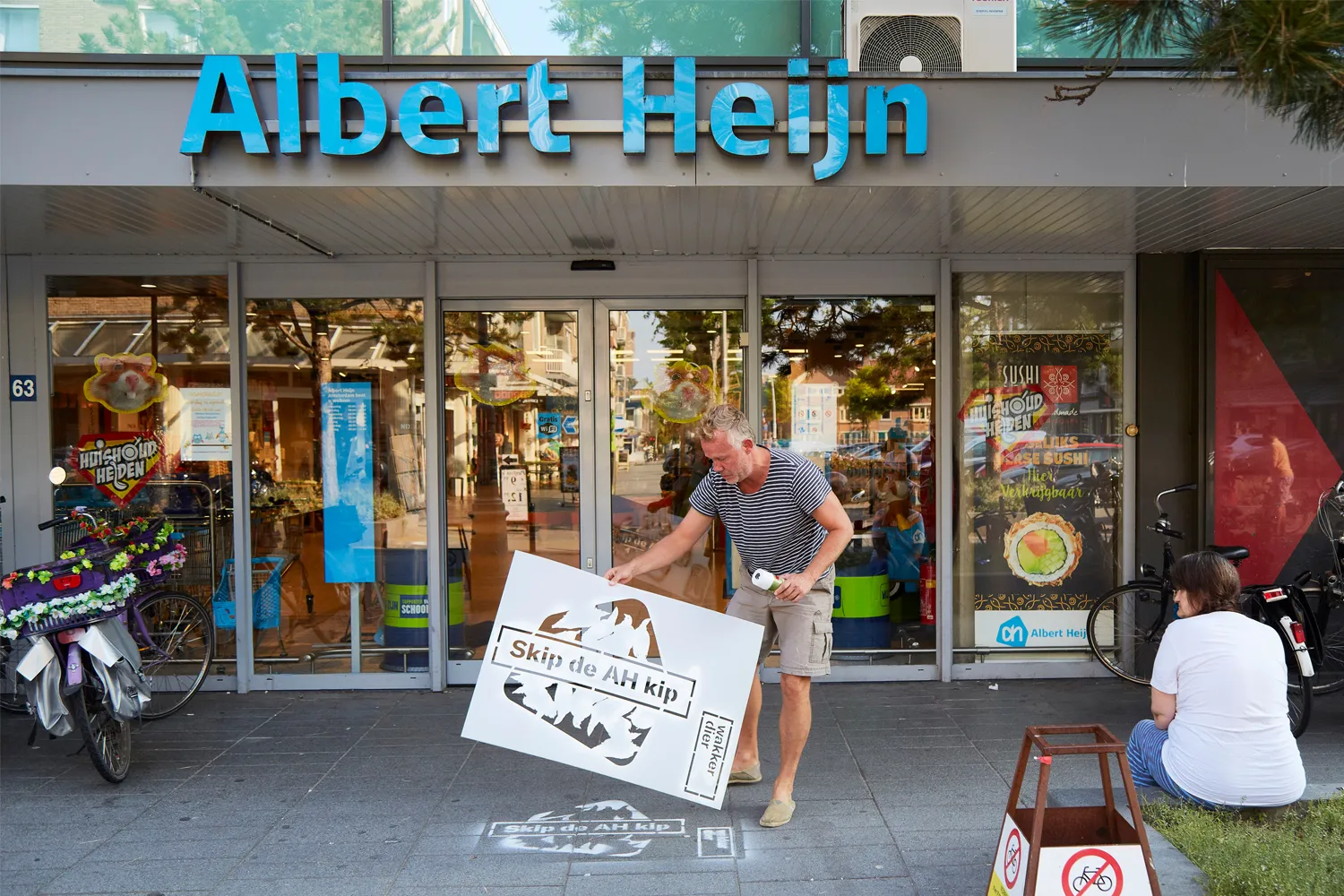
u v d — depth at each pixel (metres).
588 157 4.12
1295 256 5.75
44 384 5.86
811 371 5.98
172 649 5.70
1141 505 5.93
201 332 5.92
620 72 4.18
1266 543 5.85
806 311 5.96
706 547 6.05
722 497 3.89
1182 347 5.89
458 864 3.53
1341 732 4.97
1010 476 6.06
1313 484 5.85
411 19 4.96
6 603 4.18
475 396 5.97
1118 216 4.82
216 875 3.46
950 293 5.90
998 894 2.69
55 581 4.24
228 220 4.78
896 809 4.00
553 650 3.76
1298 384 5.83
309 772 4.51
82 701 4.16
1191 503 5.91
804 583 3.58
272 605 5.99
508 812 4.02
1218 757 3.27
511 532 6.02
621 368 5.96
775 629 4.09
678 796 3.73
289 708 5.58
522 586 3.77
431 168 4.10
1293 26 2.20
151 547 5.39
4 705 5.32
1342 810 3.27
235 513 5.91
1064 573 6.06
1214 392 5.82
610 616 3.78
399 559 5.99
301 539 5.99
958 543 6.09
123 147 4.06
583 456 5.97
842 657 6.07
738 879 3.38
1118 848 2.50
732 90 4.09
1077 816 2.66
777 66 4.95
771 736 4.98
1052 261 5.91
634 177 4.12
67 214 4.62
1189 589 3.47
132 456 5.95
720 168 4.14
